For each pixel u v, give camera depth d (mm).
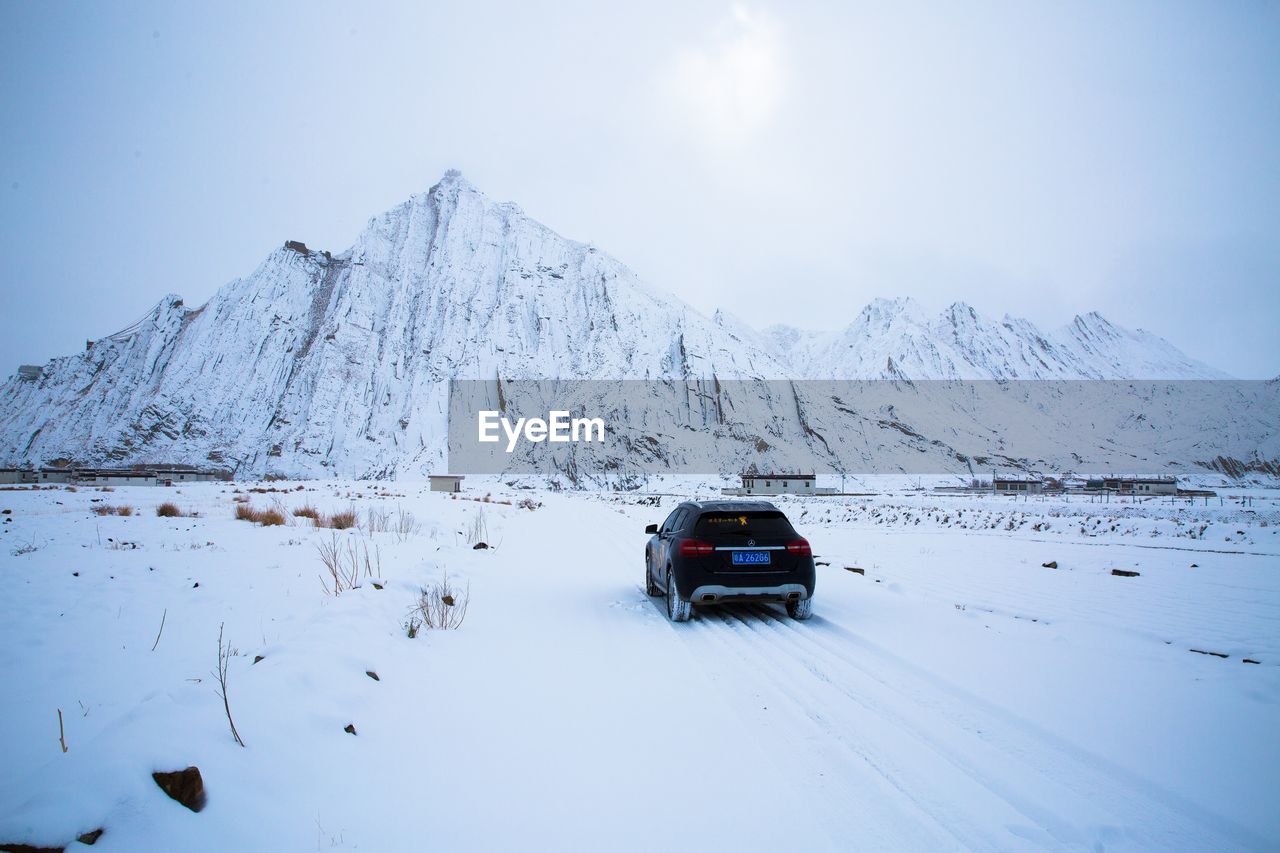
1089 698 5672
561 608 9547
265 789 3639
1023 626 8539
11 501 33469
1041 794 3994
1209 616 9148
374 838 3359
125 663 5863
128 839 3027
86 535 15906
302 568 10781
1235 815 3721
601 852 3295
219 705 4336
